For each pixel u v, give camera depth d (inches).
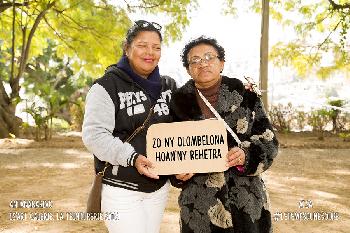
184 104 94.8
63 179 293.4
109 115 88.3
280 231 179.3
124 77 90.4
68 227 181.5
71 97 1077.8
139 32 91.9
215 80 95.0
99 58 774.5
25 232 175.3
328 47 729.0
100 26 716.0
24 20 769.6
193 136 90.2
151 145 90.7
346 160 392.2
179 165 90.4
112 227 93.7
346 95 1428.4
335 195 248.4
